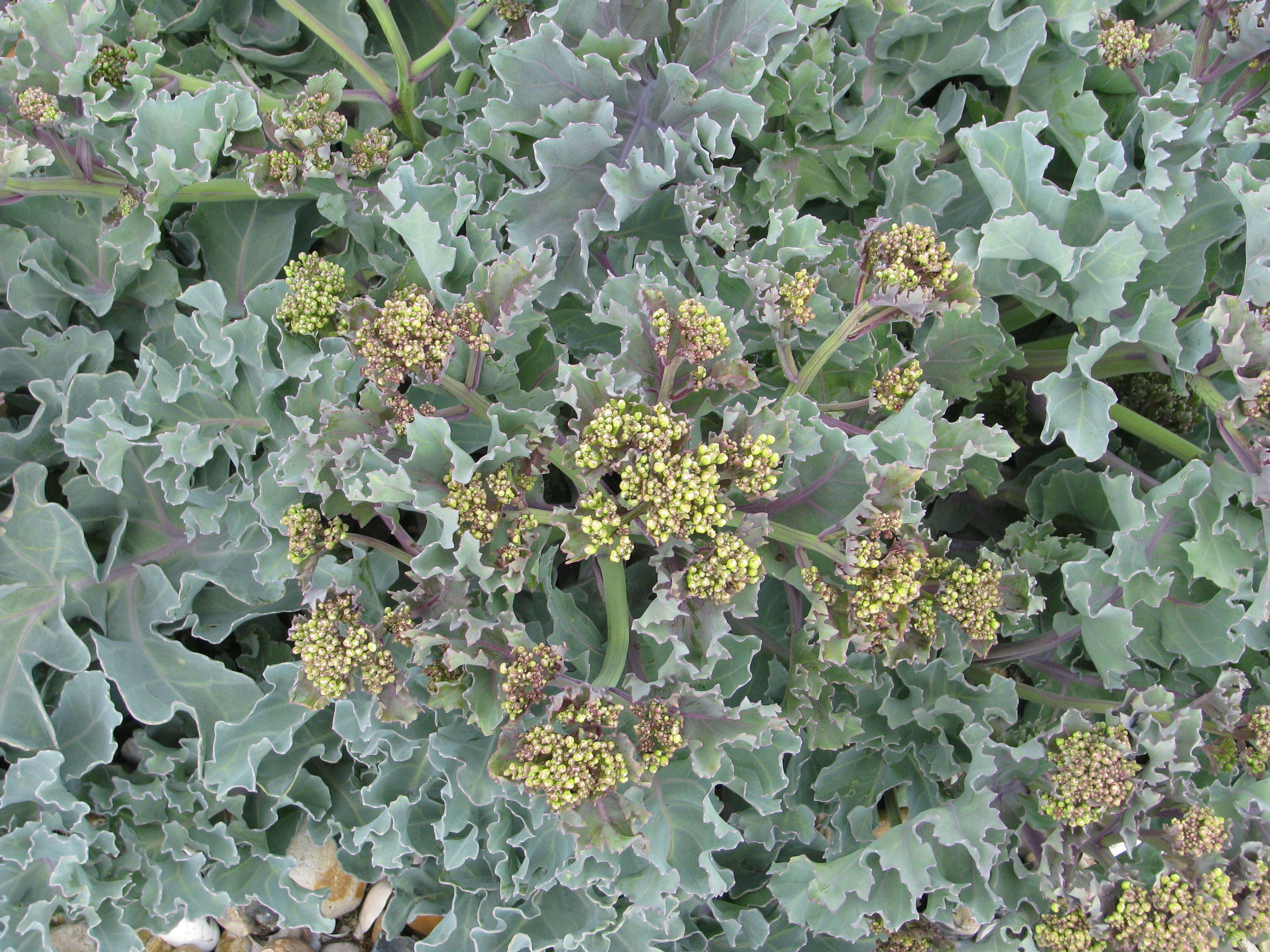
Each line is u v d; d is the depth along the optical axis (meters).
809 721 0.53
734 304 0.55
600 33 0.54
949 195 0.58
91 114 0.51
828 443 0.47
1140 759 0.51
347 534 0.47
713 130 0.53
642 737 0.46
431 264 0.48
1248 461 0.50
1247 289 0.51
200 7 0.57
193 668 0.52
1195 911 0.47
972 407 0.61
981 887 0.52
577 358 0.57
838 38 0.58
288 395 0.55
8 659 0.50
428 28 0.62
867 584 0.45
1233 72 0.58
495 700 0.46
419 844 0.53
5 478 0.53
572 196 0.54
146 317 0.57
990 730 0.52
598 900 0.51
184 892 0.52
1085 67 0.59
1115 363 0.57
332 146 0.58
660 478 0.43
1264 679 0.56
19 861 0.49
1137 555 0.53
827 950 0.58
